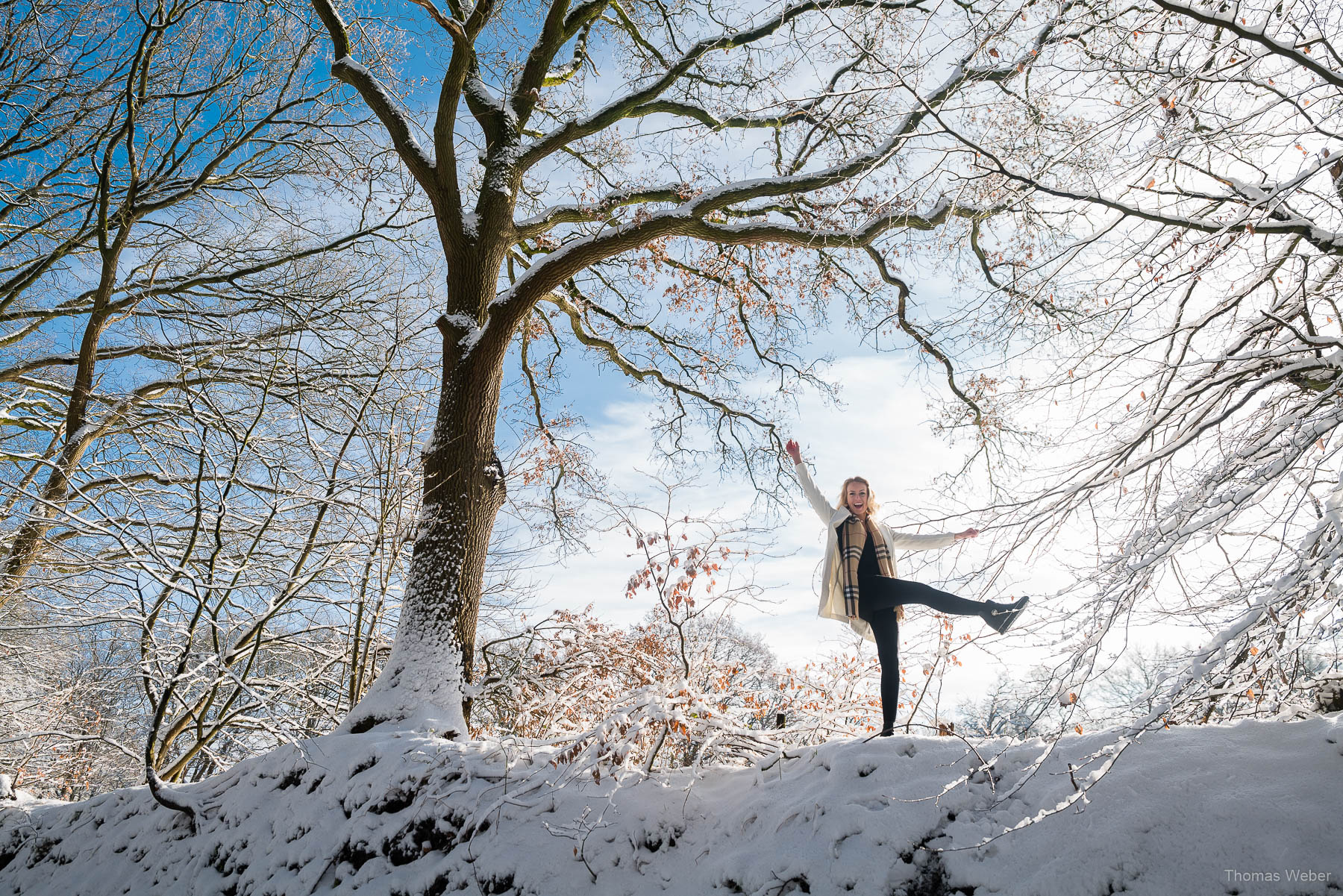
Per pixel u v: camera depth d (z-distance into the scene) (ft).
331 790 17.06
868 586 15.83
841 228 26.00
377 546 23.84
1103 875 10.10
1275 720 11.49
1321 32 13.03
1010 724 12.88
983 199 17.11
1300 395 14.26
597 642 25.34
